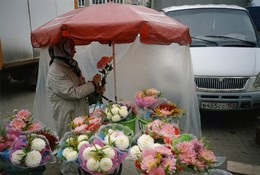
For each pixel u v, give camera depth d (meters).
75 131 1.60
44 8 6.66
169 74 2.72
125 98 3.10
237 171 2.74
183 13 4.64
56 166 2.07
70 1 8.05
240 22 4.48
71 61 2.34
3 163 1.54
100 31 1.74
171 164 1.26
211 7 4.73
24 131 1.71
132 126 2.11
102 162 1.27
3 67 5.34
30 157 1.43
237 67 3.57
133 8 2.04
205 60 3.69
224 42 4.10
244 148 3.37
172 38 1.92
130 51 2.95
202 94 3.54
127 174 1.62
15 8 5.61
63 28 1.78
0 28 5.19
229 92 3.52
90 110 2.60
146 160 1.27
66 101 2.33
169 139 1.50
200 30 4.36
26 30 6.02
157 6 6.12
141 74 2.96
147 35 1.96
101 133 1.58
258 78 3.52
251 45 4.09
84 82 2.54
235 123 4.18
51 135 1.67
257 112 4.27
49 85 2.31
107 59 2.44
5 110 5.18
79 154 1.35
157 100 2.31
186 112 2.45
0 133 1.68
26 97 6.27
